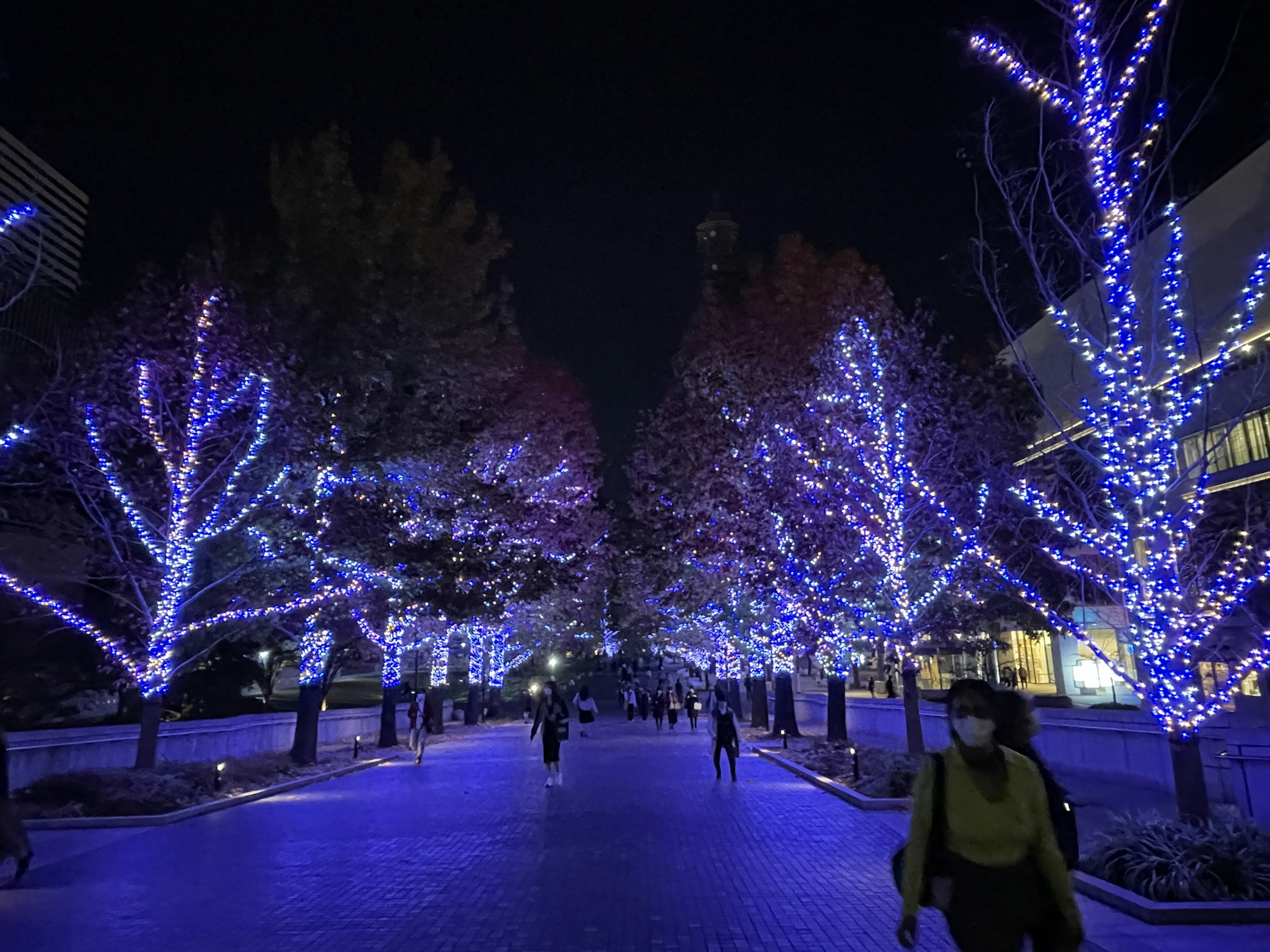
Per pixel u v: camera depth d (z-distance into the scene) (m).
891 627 18.33
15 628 22.41
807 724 40.28
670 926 7.77
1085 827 11.53
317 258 23.08
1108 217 9.73
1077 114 9.83
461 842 12.01
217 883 9.75
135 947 7.37
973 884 4.10
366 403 21.77
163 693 17.38
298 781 19.69
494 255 26.52
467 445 25.66
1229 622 13.12
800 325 26.66
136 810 14.37
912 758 15.73
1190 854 8.13
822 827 12.70
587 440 39.19
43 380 18.58
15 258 15.33
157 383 17.98
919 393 20.03
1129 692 37.03
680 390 32.62
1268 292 23.05
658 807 14.94
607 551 44.97
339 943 7.39
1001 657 48.53
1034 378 10.80
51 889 9.58
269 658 35.28
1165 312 10.86
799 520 21.78
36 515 19.48
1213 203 27.00
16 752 15.55
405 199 24.78
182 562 17.64
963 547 18.95
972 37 10.05
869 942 7.28
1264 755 10.14
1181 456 17.00
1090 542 10.74
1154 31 9.45
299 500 20.62
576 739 33.94
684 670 81.88
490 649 47.16
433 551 24.41
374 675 69.81
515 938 7.48
